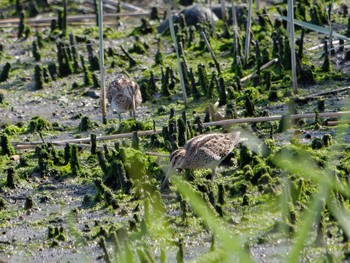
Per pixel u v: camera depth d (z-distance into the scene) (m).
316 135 49.81
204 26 77.12
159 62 72.56
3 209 46.50
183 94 60.19
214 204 42.28
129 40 81.00
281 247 37.66
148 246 38.25
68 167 50.69
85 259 38.91
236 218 41.06
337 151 46.47
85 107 64.62
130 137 53.97
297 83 60.06
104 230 40.91
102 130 58.16
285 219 38.94
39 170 50.66
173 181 43.72
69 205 46.03
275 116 52.41
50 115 63.38
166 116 59.50
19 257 40.31
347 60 63.75
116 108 60.03
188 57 72.94
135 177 46.94
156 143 51.22
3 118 63.38
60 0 94.56
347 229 36.75
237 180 45.47
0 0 94.19
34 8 91.81
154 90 64.81
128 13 88.56
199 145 45.28
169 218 41.62
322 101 54.06
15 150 54.88
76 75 72.81
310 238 37.91
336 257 35.84
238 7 82.69
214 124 52.38
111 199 44.62
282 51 64.38
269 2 86.25
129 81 60.78
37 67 69.94
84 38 80.31
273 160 46.00
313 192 41.41
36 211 45.72
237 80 61.34
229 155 48.47
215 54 72.69
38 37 80.94
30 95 68.44
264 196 42.72
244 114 55.03
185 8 83.81
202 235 39.72
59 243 41.19
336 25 74.81
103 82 59.72
